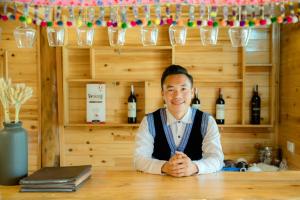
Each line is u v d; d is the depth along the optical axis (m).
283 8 1.75
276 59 2.99
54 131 3.05
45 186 1.20
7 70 3.04
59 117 3.07
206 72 3.07
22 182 1.19
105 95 3.09
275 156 3.02
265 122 3.07
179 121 1.72
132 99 3.02
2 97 1.29
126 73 3.09
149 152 1.70
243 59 2.95
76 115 3.12
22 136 1.29
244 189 1.21
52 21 1.73
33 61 3.03
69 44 3.04
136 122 3.07
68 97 3.10
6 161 1.27
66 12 2.15
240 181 1.32
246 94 3.07
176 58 3.07
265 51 3.04
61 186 1.20
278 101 3.02
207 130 1.70
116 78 3.06
